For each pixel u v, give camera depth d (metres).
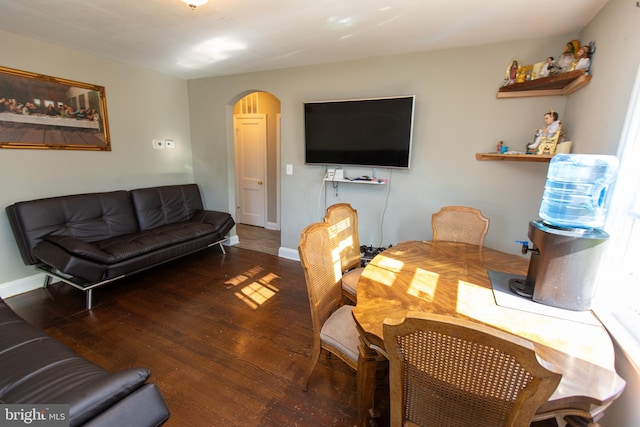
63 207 2.76
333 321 1.58
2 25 2.32
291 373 1.79
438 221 2.32
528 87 2.25
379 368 1.29
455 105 2.64
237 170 5.36
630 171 1.28
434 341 0.77
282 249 3.80
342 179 3.16
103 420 0.84
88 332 2.13
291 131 3.46
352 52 2.76
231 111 3.92
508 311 1.18
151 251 2.85
